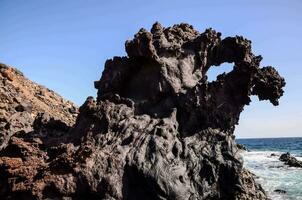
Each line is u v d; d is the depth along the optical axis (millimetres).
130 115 18844
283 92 21578
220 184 17797
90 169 15461
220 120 19656
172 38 22062
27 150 17453
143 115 19125
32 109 28062
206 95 19359
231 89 20391
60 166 15719
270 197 24062
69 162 15656
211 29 21984
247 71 20094
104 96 20109
